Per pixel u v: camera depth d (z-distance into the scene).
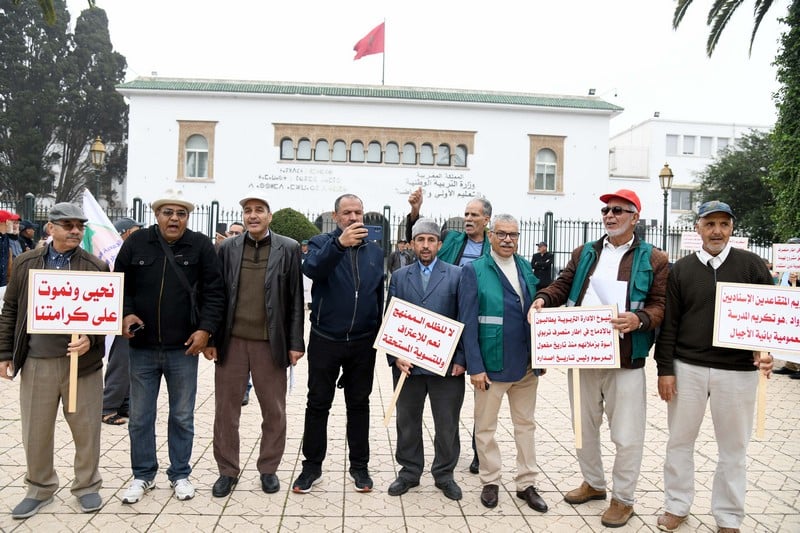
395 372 4.65
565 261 26.70
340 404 6.92
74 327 3.87
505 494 4.45
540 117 27.78
